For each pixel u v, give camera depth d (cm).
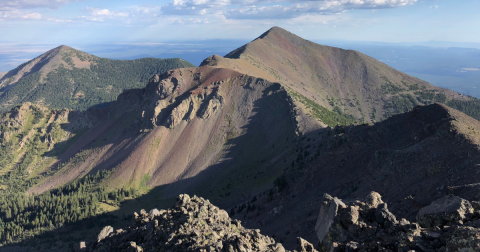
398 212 6400
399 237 3058
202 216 4116
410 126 9944
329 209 3956
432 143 8062
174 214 4344
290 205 10669
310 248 3503
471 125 8225
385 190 7962
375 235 3394
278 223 9744
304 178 11644
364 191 8562
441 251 2742
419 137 9044
